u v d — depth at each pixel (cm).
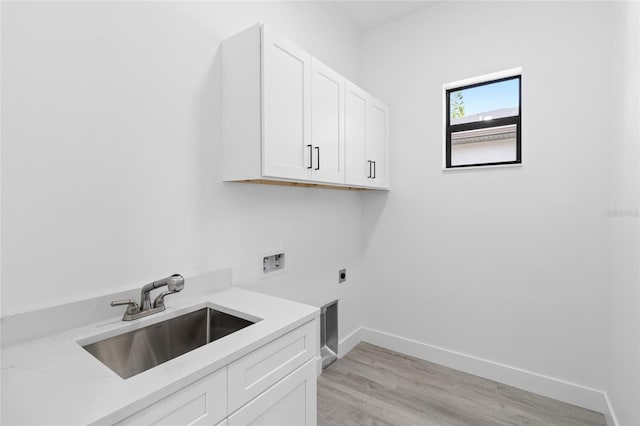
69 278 113
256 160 149
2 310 99
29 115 103
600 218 198
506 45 228
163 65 141
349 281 281
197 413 88
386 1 254
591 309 201
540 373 217
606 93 195
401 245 277
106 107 122
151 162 137
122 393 75
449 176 252
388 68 283
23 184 102
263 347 109
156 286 122
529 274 221
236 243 175
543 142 215
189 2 152
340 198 269
